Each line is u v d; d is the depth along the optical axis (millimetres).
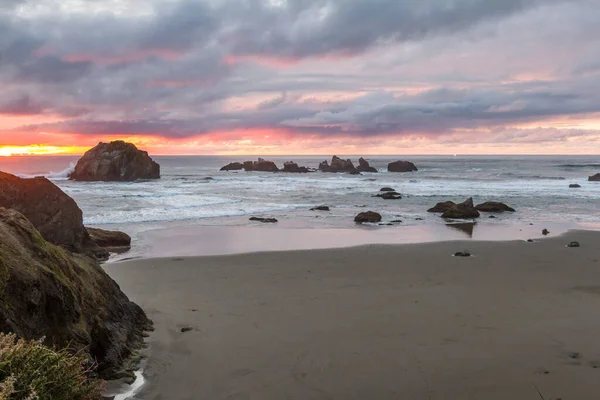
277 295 11367
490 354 7914
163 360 7500
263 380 6922
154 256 16594
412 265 15000
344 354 7855
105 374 6770
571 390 6734
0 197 14547
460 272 14031
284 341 8375
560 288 12258
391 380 6980
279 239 20750
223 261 15500
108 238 18656
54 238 15133
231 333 8727
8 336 4602
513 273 13945
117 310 8242
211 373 7105
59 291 6465
